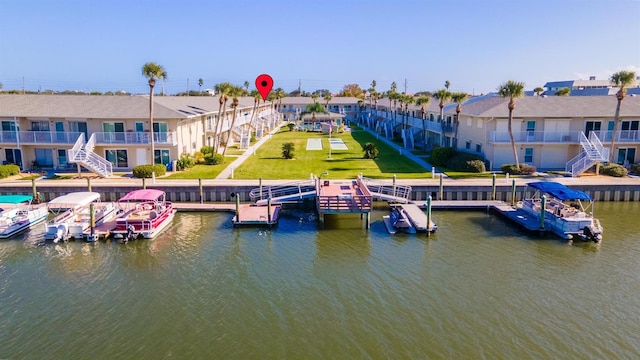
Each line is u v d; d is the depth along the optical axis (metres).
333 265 25.52
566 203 37.41
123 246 28.72
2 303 21.22
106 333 18.59
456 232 31.20
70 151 41.19
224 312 20.20
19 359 16.94
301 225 33.00
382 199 37.66
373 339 18.06
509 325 19.06
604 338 18.12
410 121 74.50
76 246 28.77
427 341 17.92
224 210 36.16
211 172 45.47
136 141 45.50
